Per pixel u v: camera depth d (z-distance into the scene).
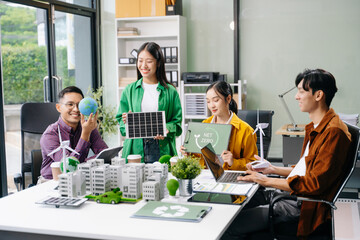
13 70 4.44
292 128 4.91
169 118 3.24
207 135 2.53
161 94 3.19
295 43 5.50
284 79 5.58
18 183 3.16
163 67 3.20
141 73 3.15
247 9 5.63
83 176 2.11
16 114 4.48
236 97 5.41
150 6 5.55
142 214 1.77
